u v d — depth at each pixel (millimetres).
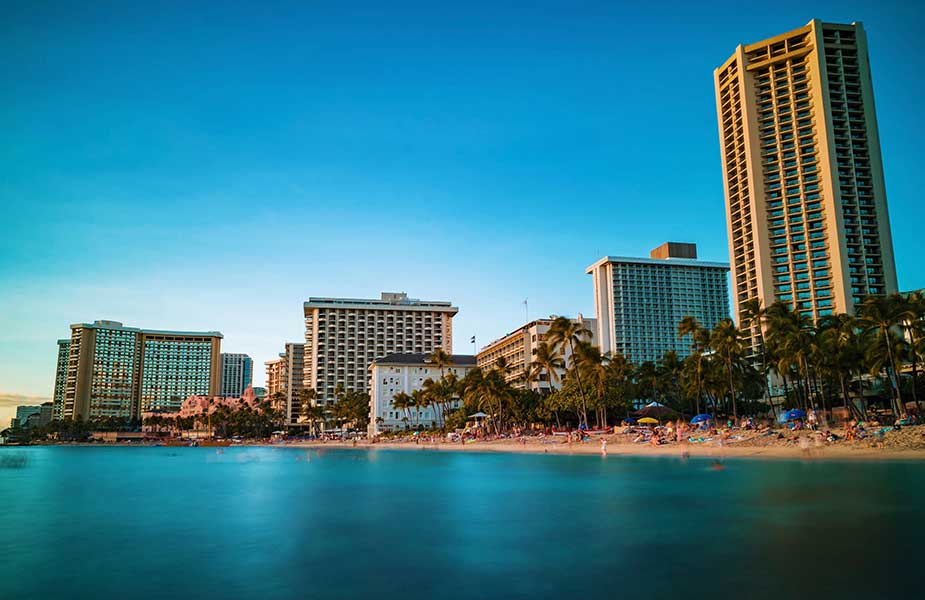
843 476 37531
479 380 126812
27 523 28969
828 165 165750
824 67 170875
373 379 199625
